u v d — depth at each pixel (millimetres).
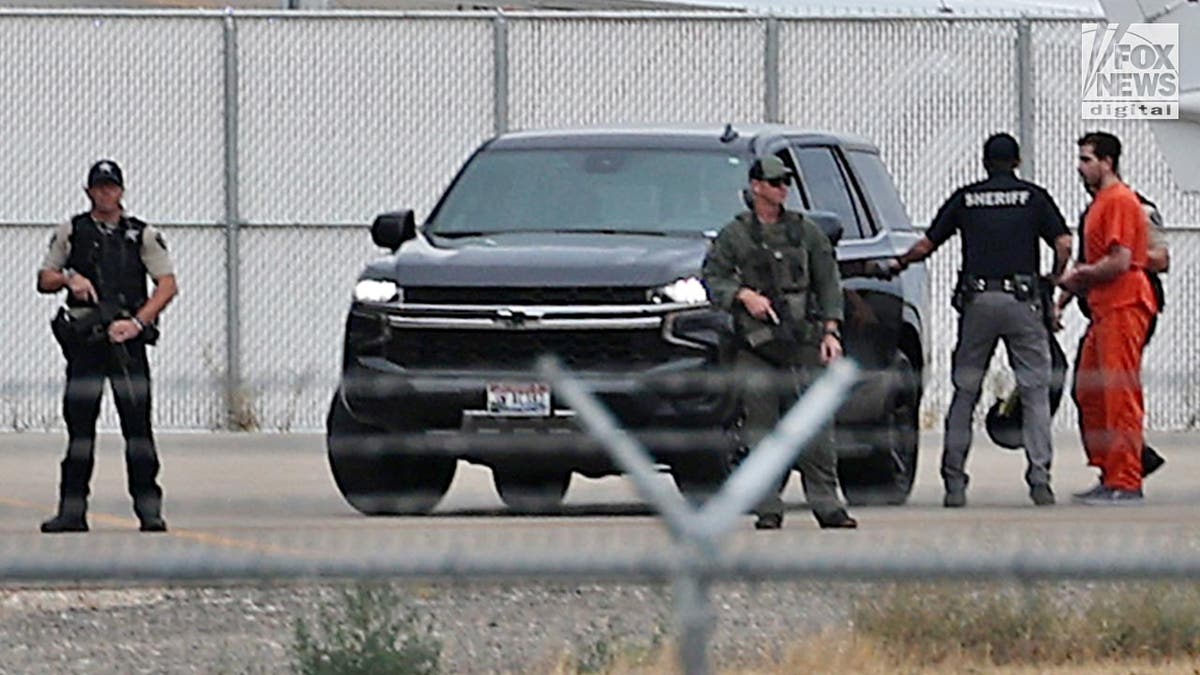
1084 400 52750
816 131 55688
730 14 82750
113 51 83375
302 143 83438
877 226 54594
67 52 83438
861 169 56062
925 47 82750
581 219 50906
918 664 31141
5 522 46594
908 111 82812
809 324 45000
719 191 51156
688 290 46188
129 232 45875
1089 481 58031
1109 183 54156
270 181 83375
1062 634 31781
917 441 53500
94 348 45062
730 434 45125
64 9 83750
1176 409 64938
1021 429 52719
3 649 32812
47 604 35281
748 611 32781
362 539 40406
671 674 29375
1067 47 82250
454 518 47406
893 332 53281
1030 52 82312
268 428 61562
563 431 45219
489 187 52188
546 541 38344
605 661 30641
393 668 29453
